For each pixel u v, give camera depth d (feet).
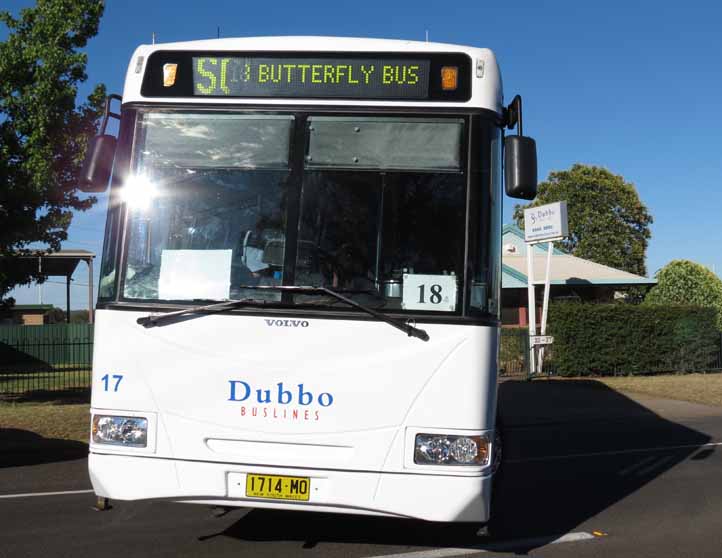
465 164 16.22
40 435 36.29
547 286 75.31
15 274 47.78
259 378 15.49
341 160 16.34
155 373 15.70
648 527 21.50
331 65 16.71
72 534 19.94
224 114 16.71
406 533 20.25
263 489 15.37
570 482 28.22
